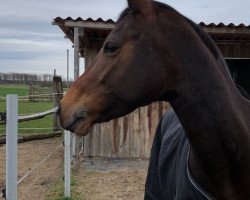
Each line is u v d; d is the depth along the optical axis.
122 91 2.05
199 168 2.12
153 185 3.00
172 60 2.04
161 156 2.73
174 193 2.49
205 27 7.68
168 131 2.94
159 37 2.04
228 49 9.45
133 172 7.69
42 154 9.33
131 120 9.09
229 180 2.10
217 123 2.03
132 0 2.07
